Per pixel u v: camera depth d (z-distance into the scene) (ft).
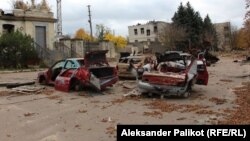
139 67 67.72
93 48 146.72
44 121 34.83
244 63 135.23
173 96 48.83
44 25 129.90
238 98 46.55
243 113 35.86
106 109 40.47
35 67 113.29
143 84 47.62
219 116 35.04
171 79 46.39
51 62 121.29
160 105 42.01
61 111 39.78
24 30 124.36
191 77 47.57
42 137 29.07
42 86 61.00
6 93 54.03
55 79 58.59
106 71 54.75
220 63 139.64
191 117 35.06
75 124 33.24
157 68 51.80
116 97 49.44
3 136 29.53
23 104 44.68
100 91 53.01
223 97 47.85
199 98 47.26
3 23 118.32
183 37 234.58
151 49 215.31
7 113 39.04
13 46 108.47
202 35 261.65
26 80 71.77
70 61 56.54
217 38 325.42
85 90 55.72
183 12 258.37
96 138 28.14
